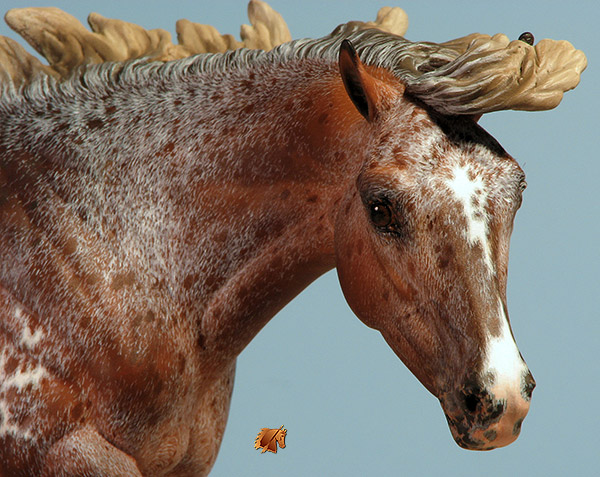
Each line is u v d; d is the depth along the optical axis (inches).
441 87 29.6
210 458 31.9
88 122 31.2
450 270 29.4
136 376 30.8
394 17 32.3
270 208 30.9
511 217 29.5
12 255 30.9
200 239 31.0
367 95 30.0
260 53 31.1
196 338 31.1
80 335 30.7
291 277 31.0
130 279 30.8
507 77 29.5
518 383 29.3
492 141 29.7
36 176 31.0
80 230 30.9
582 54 29.9
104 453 30.7
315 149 30.7
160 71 31.3
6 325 30.8
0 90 31.4
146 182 31.0
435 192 29.5
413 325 29.8
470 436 29.5
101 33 31.7
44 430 30.7
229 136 31.0
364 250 30.1
